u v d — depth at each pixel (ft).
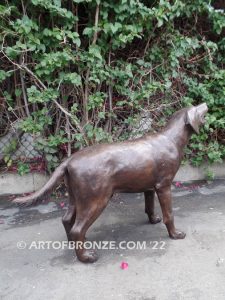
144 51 13.62
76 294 8.18
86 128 13.35
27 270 9.18
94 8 12.30
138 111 14.24
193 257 9.47
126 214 12.37
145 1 13.02
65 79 12.20
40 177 14.39
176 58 13.56
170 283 8.44
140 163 9.29
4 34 11.70
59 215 12.48
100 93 12.86
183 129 10.05
